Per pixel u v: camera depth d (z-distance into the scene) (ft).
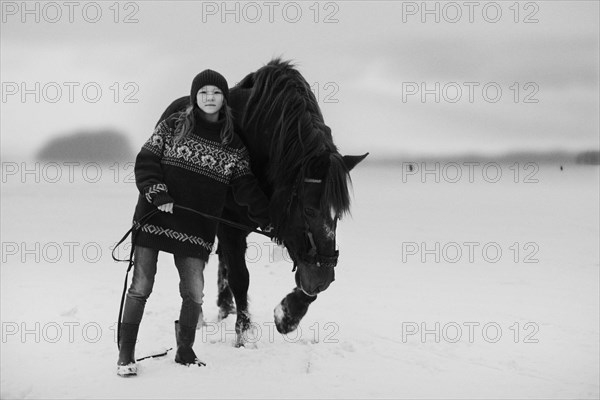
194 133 13.50
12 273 25.05
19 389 12.03
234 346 15.48
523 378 13.51
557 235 38.88
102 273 25.49
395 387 12.74
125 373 12.90
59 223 42.29
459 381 13.23
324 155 12.71
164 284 23.91
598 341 16.58
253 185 13.92
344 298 21.56
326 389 12.50
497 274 26.63
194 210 13.30
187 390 12.18
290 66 15.08
